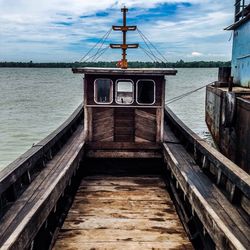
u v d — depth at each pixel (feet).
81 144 24.07
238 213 14.14
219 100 39.40
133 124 24.77
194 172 19.47
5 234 11.78
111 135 24.90
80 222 17.78
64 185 17.74
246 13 48.85
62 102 113.91
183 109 92.53
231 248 10.86
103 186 23.06
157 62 25.80
